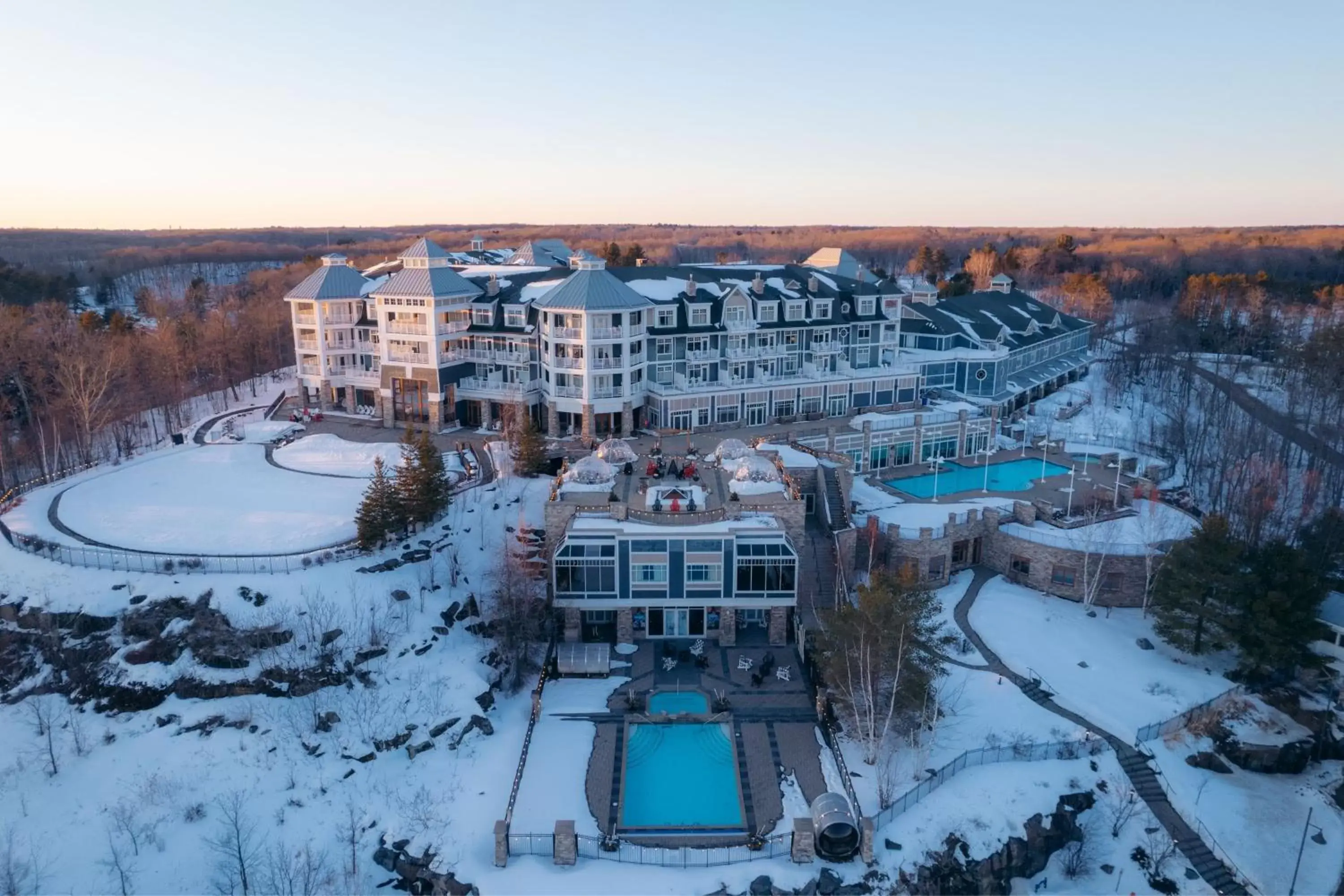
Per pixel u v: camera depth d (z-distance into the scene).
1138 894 43.12
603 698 53.25
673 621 59.19
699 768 47.84
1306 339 135.00
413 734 48.38
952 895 41.44
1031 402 115.31
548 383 86.25
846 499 68.75
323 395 96.25
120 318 121.56
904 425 86.44
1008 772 47.69
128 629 52.00
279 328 134.62
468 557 60.69
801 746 49.09
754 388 90.88
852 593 62.47
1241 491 78.56
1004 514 69.12
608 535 56.53
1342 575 63.72
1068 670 56.09
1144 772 48.56
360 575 56.50
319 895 40.03
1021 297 133.75
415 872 41.16
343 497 68.38
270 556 57.03
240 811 43.75
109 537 60.72
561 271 97.06
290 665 50.53
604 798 45.38
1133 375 129.88
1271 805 48.53
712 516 58.09
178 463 77.12
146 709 48.84
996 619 61.38
